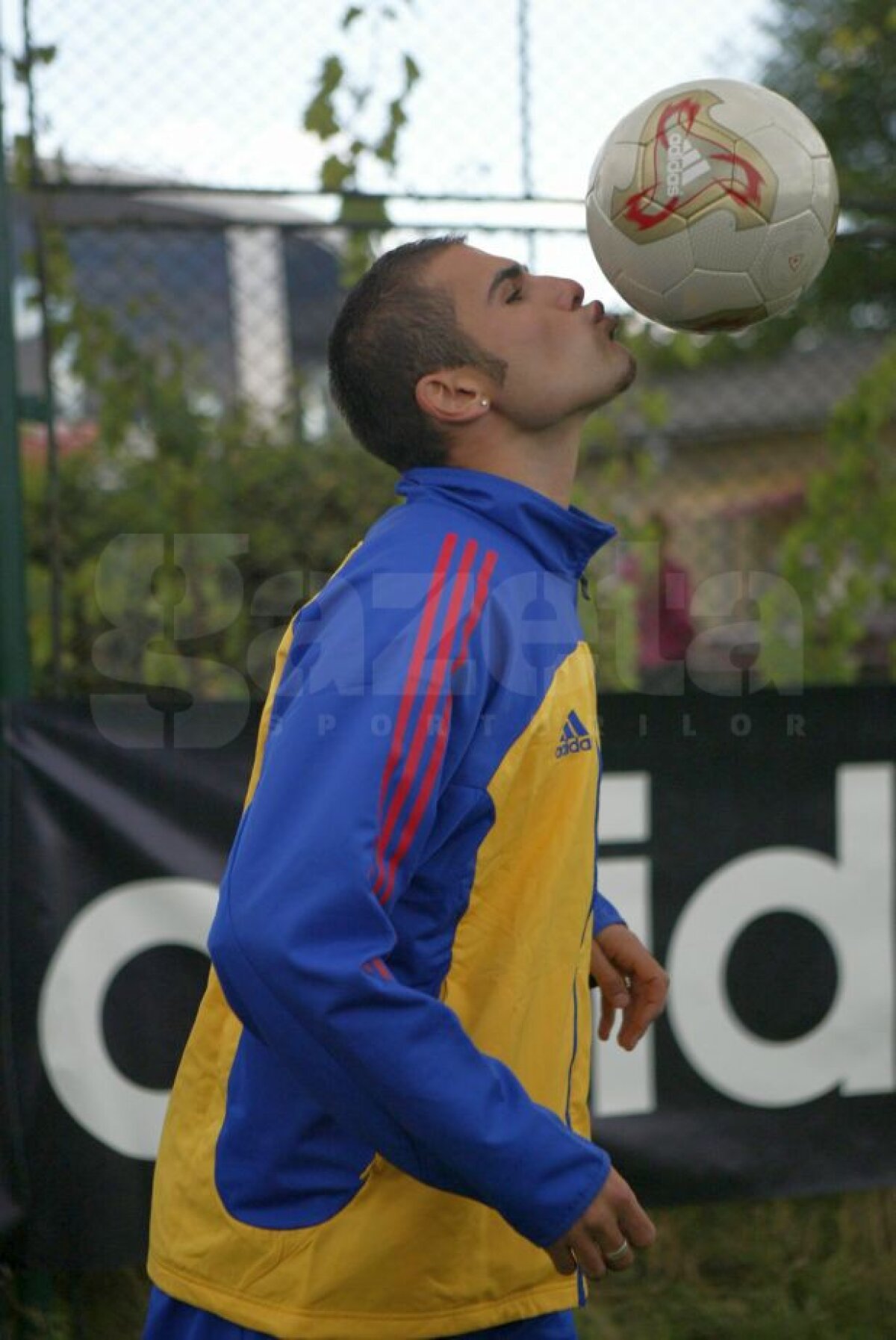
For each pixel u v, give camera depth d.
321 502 7.16
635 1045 3.79
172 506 6.86
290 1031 2.66
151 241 7.03
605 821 5.68
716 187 3.46
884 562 7.58
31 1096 5.27
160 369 6.85
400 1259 2.96
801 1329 5.48
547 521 3.12
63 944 5.30
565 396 3.17
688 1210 6.04
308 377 7.29
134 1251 5.33
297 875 2.58
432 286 3.18
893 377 7.55
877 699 5.93
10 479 5.61
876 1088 5.89
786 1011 5.82
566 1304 3.17
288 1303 2.97
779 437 8.81
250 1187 3.01
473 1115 2.57
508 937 3.02
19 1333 5.28
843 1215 5.94
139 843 5.37
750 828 5.81
